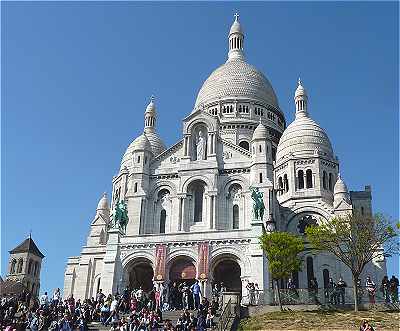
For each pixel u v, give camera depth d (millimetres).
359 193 94312
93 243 82125
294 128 85938
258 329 42625
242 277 57969
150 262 62094
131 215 70812
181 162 72750
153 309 48125
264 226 61875
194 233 61531
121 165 91750
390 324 42312
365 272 69812
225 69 104125
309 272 70938
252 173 69375
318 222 75812
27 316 46219
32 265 100000
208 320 42688
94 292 74812
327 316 45812
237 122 92688
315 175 79938
